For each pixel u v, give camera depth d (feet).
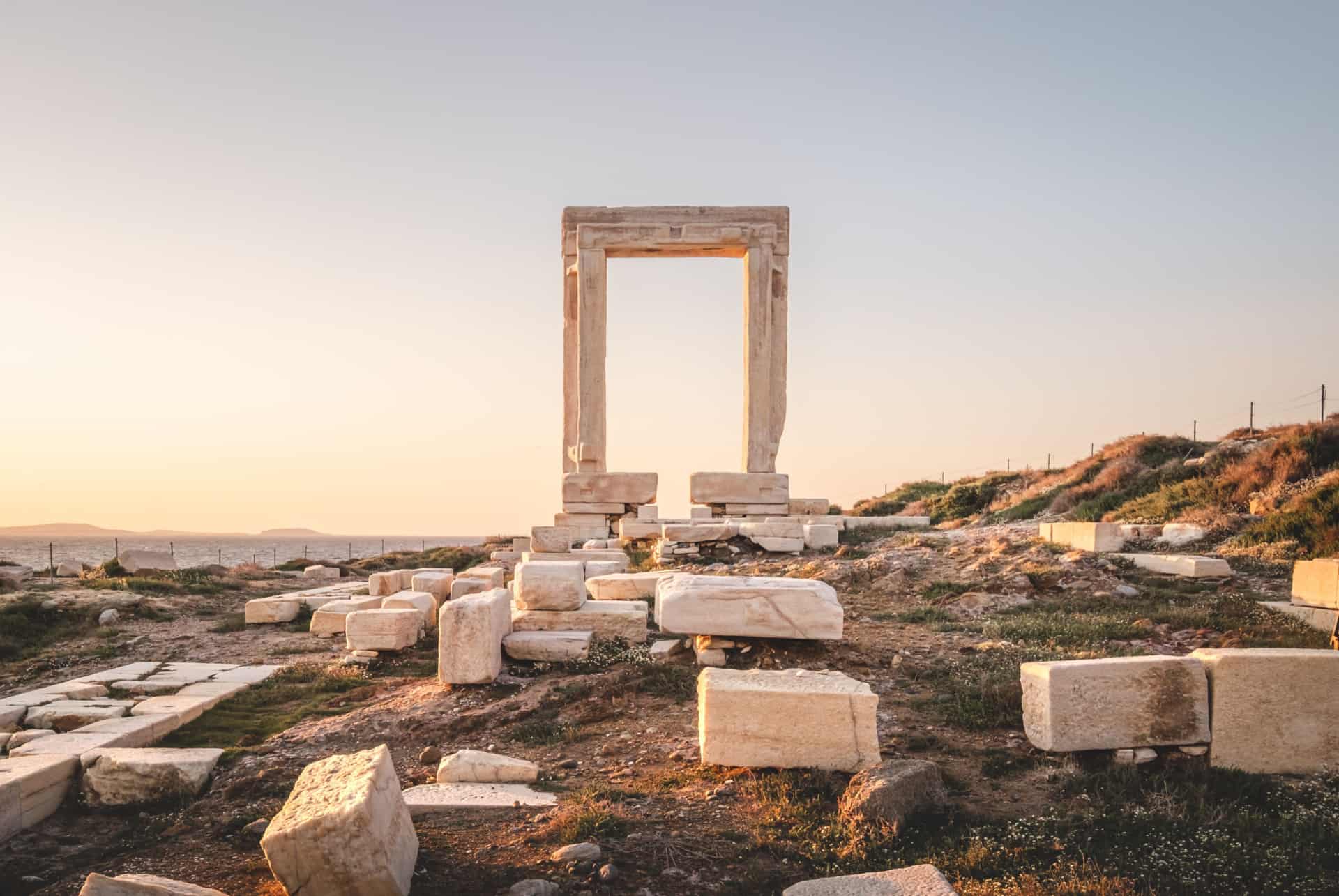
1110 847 19.81
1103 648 34.14
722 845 20.08
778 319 82.53
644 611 39.29
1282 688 23.84
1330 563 37.52
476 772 25.23
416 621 45.98
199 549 448.24
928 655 34.09
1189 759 24.22
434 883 18.42
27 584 66.74
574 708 31.60
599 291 81.15
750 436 80.53
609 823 20.74
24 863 22.21
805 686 25.04
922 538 60.64
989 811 21.83
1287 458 66.44
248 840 22.04
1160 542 55.01
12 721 34.58
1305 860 19.03
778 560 59.11
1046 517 86.79
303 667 42.78
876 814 20.65
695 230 81.10
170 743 32.12
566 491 77.36
